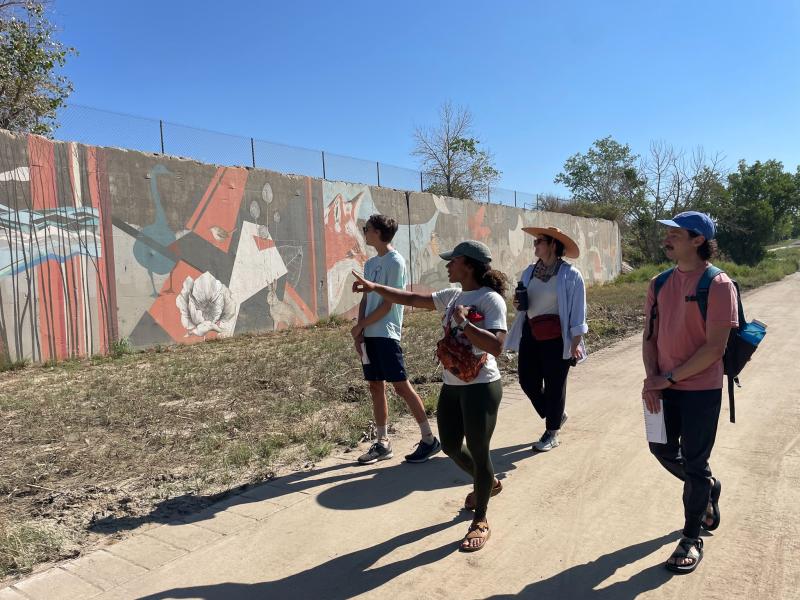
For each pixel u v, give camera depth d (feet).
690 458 10.42
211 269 41.24
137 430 19.34
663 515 12.73
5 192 30.81
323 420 20.21
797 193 184.14
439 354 11.57
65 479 15.46
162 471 15.92
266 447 17.10
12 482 15.08
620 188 148.46
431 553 11.42
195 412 21.25
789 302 58.70
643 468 15.43
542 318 17.04
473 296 11.62
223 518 13.15
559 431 18.79
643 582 10.23
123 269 36.09
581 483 14.58
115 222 35.73
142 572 10.96
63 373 29.40
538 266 17.71
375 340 16.02
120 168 36.04
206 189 40.93
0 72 44.80
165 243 38.40
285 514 13.25
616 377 26.68
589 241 104.17
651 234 137.49
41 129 49.49
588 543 11.64
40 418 20.62
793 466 15.10
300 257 48.42
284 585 10.44
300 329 46.91
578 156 170.60
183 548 11.84
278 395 23.71
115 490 14.69
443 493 14.23
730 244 153.79
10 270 30.99
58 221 33.01
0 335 30.53
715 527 11.77
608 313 50.88
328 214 51.29
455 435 12.17
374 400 16.58
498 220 78.59
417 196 62.75
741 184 183.32
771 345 33.17
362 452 17.30
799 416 19.38
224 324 42.11
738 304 10.12
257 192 44.68
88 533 12.54
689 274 10.39
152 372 28.76
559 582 10.31
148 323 37.40
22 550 11.51
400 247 60.44
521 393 24.20
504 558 11.16
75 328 33.71
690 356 10.32
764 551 11.05
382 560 11.19
